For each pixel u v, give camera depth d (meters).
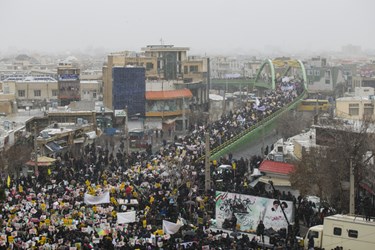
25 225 45.75
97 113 121.94
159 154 80.12
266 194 58.84
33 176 68.19
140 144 107.06
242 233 46.38
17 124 100.62
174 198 55.03
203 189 61.81
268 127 118.00
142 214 50.09
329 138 67.81
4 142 84.00
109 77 134.62
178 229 44.88
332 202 57.72
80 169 71.06
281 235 46.22
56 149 91.69
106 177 64.38
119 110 126.56
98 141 107.38
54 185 59.91
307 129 108.56
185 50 156.50
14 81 149.00
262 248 43.31
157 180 62.09
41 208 50.03
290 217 48.41
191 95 140.88
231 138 97.00
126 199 54.06
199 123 130.00
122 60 146.25
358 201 56.53
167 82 137.62
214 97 171.50
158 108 133.00
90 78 188.88
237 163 74.81
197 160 76.44
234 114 123.12
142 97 131.50
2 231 45.09
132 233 44.25
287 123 116.38
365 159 64.06
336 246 42.75
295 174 61.38
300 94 159.88
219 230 46.66
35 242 41.94
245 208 49.06
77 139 101.25
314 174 58.94
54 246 41.34
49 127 107.44
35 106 140.38
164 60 153.88
